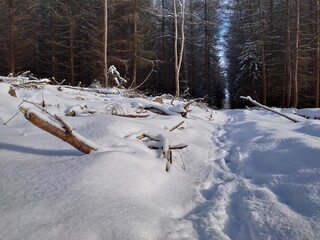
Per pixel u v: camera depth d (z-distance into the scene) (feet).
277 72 82.89
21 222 6.40
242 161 14.61
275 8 82.99
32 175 8.39
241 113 41.11
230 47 109.09
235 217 8.77
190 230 7.75
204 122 27.73
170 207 8.95
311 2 77.15
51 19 83.51
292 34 76.48
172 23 101.71
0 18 74.23
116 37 77.10
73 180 8.25
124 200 7.95
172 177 11.53
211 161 15.21
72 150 11.07
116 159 10.04
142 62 74.90
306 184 9.87
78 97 24.48
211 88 119.44
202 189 11.14
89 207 7.25
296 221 7.83
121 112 20.10
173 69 110.01
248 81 88.74
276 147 15.10
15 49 76.64
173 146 13.67
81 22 85.25
